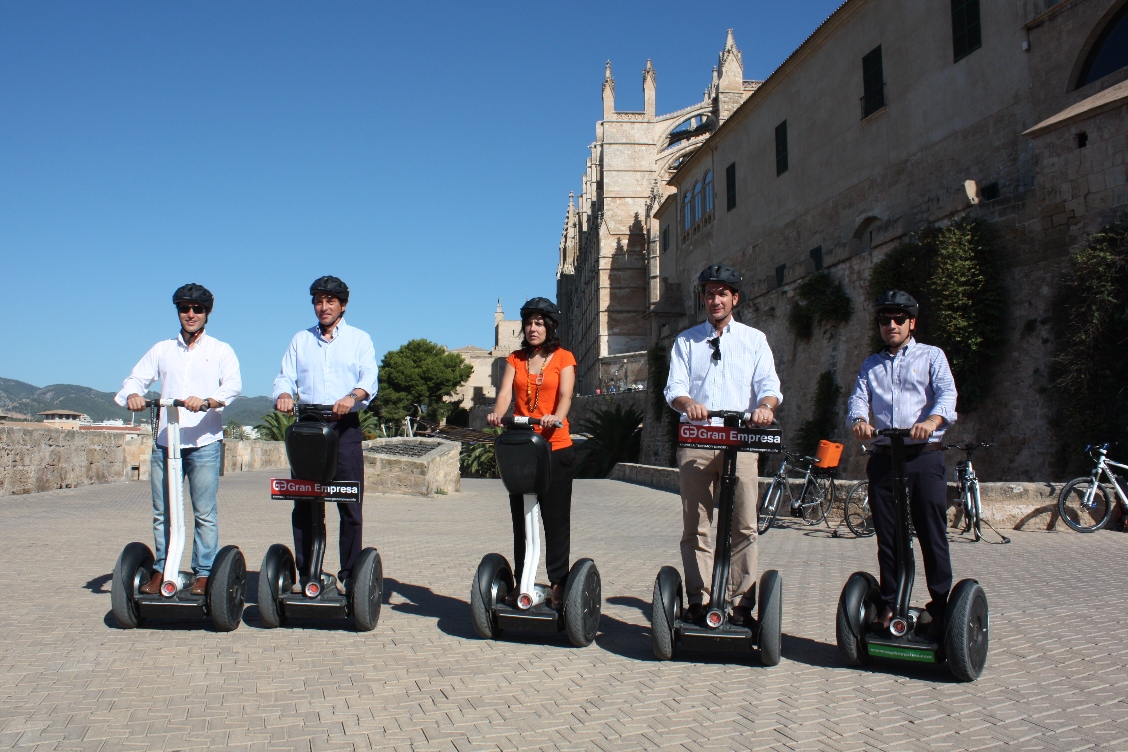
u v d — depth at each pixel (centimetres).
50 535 1036
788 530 1292
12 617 589
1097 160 1499
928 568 501
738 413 507
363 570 563
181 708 409
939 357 508
